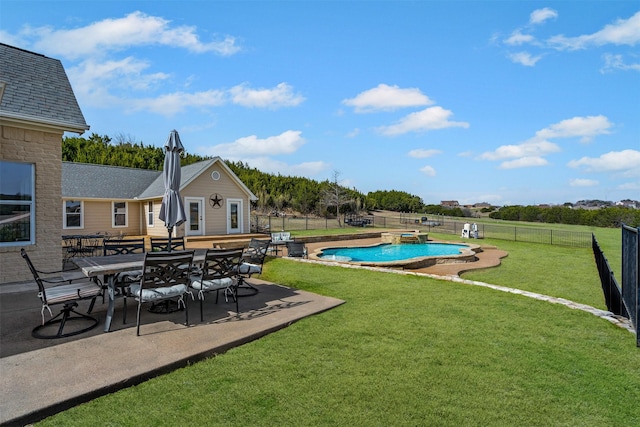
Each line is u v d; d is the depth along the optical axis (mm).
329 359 3980
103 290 6059
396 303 6488
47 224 8547
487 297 6965
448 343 4508
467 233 25688
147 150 44656
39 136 8445
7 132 7965
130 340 4344
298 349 4266
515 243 22719
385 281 8547
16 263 8086
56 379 3309
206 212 19609
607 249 19781
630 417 2939
